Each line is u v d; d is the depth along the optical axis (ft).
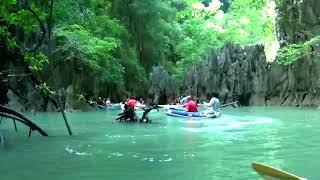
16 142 43.45
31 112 83.41
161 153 36.42
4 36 53.06
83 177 27.40
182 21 183.01
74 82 97.19
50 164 31.73
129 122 65.62
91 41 98.17
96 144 42.06
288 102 113.91
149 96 117.70
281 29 120.16
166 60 149.59
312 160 32.96
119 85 116.88
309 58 108.88
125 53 125.59
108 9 126.31
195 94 117.29
